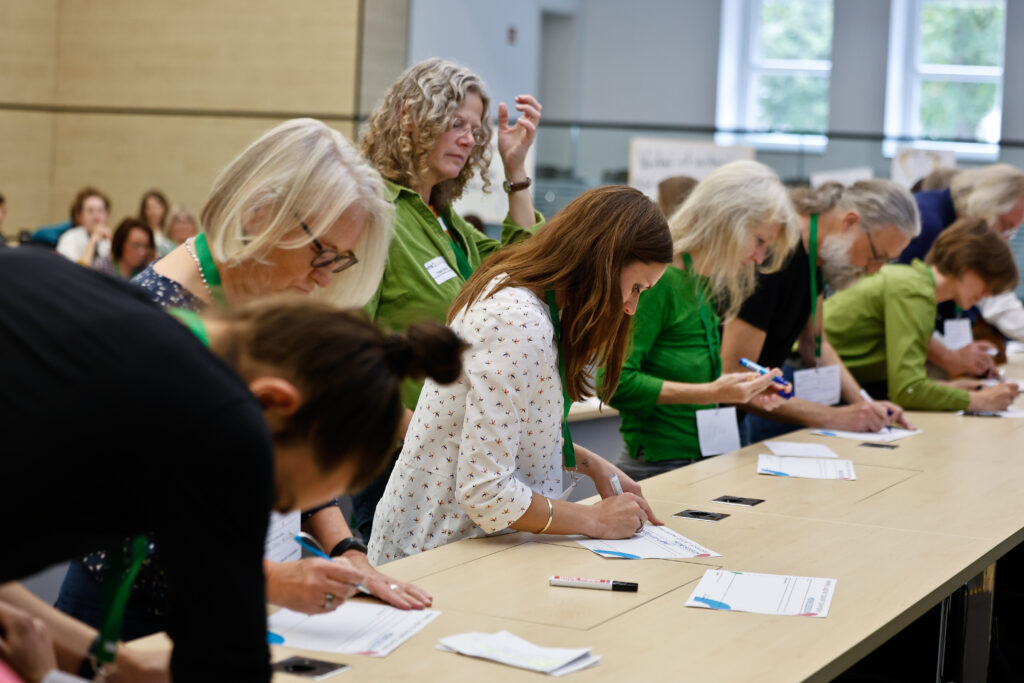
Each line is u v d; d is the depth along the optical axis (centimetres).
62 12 951
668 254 206
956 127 964
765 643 158
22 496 96
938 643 229
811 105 1002
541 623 165
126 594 122
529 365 202
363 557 184
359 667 146
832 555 208
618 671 146
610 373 219
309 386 109
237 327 113
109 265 711
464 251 299
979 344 457
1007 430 366
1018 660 346
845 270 360
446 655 151
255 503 102
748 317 334
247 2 899
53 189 946
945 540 221
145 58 930
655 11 1031
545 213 822
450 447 214
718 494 260
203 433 98
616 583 182
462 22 925
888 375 408
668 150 722
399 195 274
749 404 358
